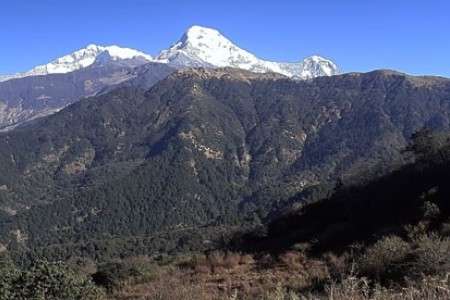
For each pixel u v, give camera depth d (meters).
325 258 21.30
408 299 6.38
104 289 20.91
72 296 11.38
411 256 13.57
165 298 15.39
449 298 5.77
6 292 10.95
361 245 21.17
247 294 14.79
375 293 7.45
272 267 21.97
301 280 15.56
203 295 15.22
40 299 10.95
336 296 7.55
